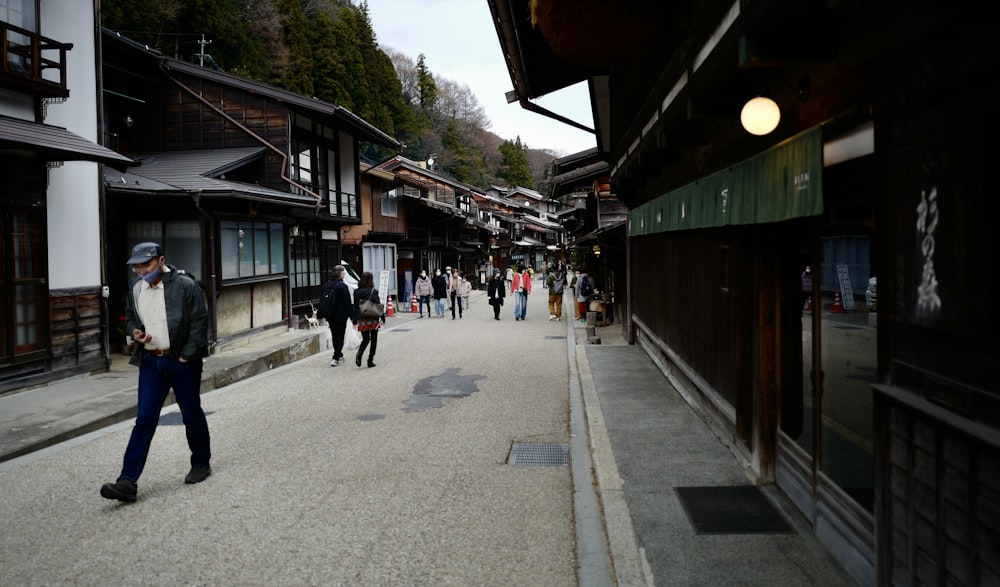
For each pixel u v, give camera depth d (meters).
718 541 3.82
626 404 7.65
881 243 2.64
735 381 5.34
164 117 16.72
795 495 4.30
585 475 5.39
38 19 9.30
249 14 33.53
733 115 4.15
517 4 7.25
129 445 4.87
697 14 4.21
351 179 22.09
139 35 25.92
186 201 12.25
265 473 5.55
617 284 19.78
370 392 9.30
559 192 20.47
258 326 14.66
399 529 4.32
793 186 3.31
